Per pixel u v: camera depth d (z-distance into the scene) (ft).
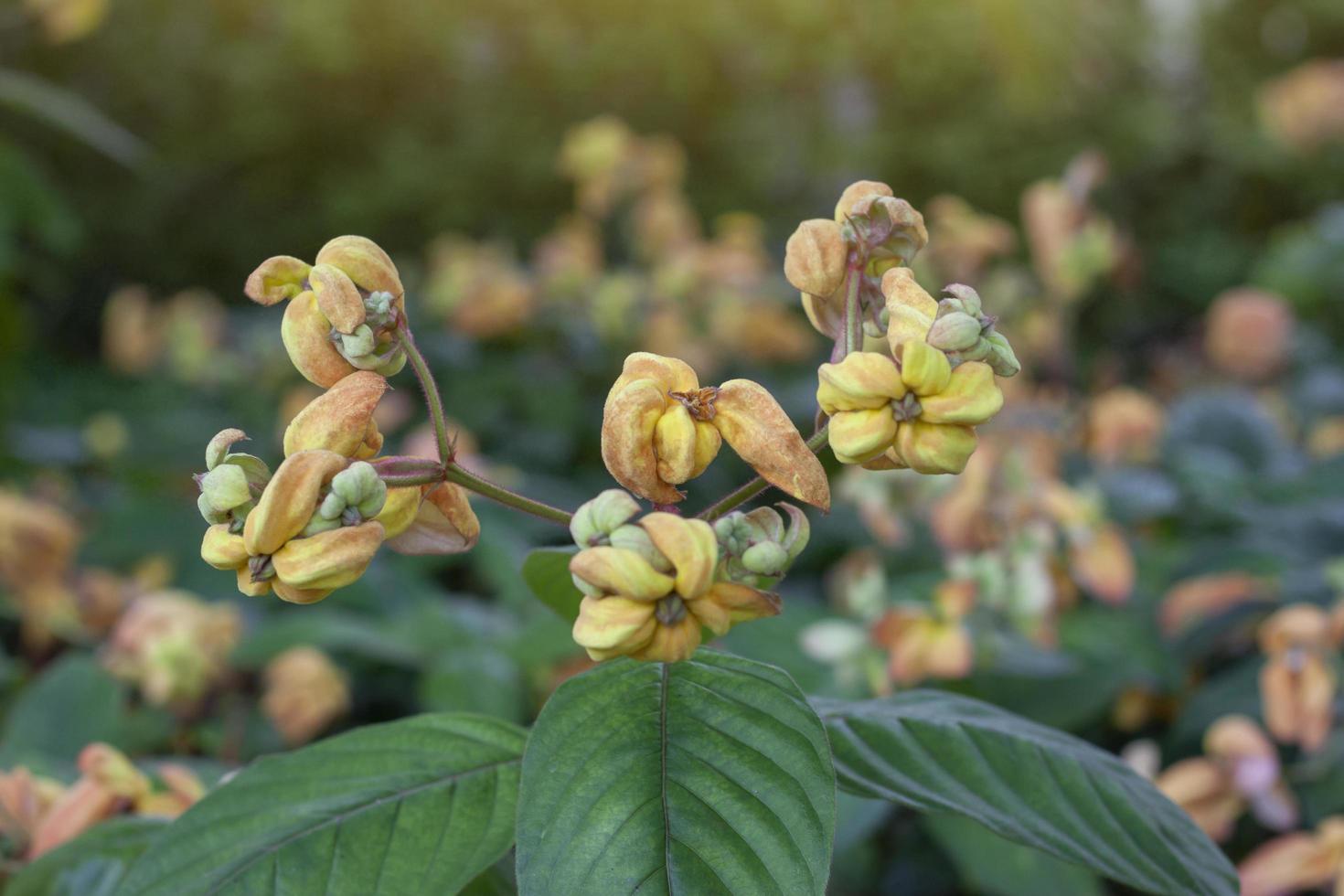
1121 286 4.19
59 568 3.38
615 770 1.28
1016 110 8.99
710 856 1.25
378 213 9.53
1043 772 1.42
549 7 9.41
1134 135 9.93
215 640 2.77
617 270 5.07
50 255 8.45
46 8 4.32
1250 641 2.60
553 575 1.52
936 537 2.69
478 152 9.33
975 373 1.25
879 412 1.25
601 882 1.24
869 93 9.75
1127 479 3.02
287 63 9.81
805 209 9.46
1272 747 2.10
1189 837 1.42
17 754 1.87
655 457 1.26
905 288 1.30
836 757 1.41
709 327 4.60
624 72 9.37
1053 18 8.62
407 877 1.34
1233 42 11.52
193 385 5.49
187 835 1.37
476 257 4.90
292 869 1.34
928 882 2.45
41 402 6.95
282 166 10.22
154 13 10.07
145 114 10.25
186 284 10.59
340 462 1.26
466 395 4.42
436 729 1.43
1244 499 3.12
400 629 2.91
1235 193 10.43
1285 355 4.95
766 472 1.26
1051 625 2.28
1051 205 3.44
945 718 1.46
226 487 1.26
